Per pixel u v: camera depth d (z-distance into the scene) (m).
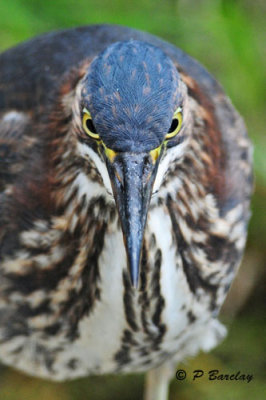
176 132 6.71
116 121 6.35
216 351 11.09
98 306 7.89
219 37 11.78
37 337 8.38
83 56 8.27
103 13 11.67
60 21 11.54
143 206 6.29
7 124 8.00
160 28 11.86
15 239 7.88
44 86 8.02
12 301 8.13
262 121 11.69
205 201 7.75
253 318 11.31
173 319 8.09
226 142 8.16
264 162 11.01
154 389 9.90
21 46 8.80
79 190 7.36
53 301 8.05
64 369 8.77
